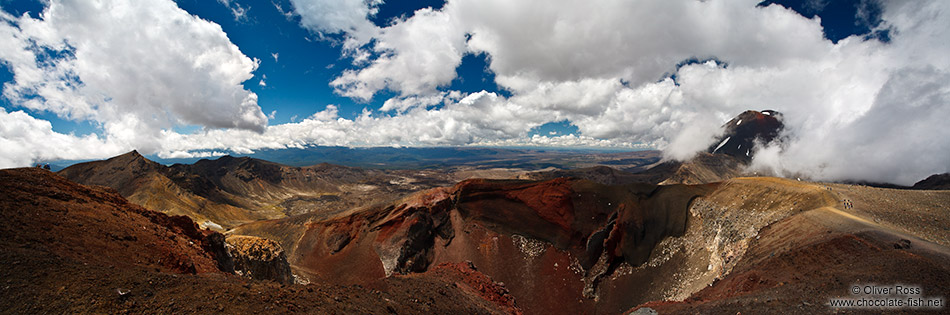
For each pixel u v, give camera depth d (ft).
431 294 129.29
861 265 122.31
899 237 136.36
